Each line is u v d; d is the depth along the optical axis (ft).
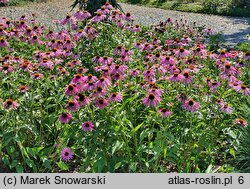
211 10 20.99
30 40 8.39
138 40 10.04
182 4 22.72
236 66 7.86
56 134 6.38
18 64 6.95
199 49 7.57
